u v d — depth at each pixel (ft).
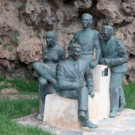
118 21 33.63
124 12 33.65
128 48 34.81
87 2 32.65
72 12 34.22
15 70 34.27
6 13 33.35
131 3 33.14
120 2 33.30
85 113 16.52
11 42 33.42
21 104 23.82
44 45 20.76
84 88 16.70
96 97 18.51
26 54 32.58
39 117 19.39
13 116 20.59
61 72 17.38
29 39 33.32
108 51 19.97
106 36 19.54
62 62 17.66
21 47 32.68
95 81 19.29
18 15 33.99
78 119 16.92
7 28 32.96
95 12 33.91
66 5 34.58
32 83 33.47
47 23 34.06
